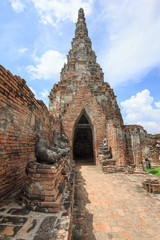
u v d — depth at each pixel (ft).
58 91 76.33
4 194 12.47
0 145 12.07
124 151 37.99
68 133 50.11
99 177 30.12
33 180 11.03
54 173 10.88
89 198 18.98
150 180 22.41
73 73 82.28
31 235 7.48
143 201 18.11
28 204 10.57
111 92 84.07
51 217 9.36
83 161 55.06
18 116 15.66
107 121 47.14
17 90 15.46
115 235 11.62
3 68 12.61
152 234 11.82
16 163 15.08
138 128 40.06
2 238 7.22
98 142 47.88
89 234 11.68
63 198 13.19
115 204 17.24
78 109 52.08
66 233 7.66
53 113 74.64
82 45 92.22
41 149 12.81
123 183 25.81
